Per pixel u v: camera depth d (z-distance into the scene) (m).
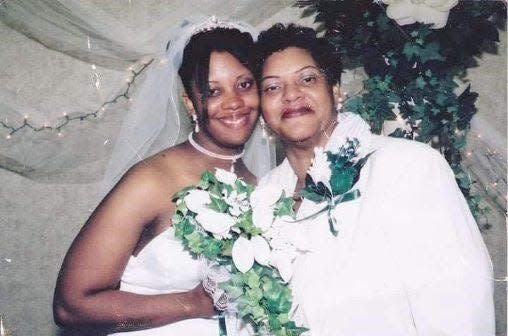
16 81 2.65
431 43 1.96
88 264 1.70
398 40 1.96
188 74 1.81
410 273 1.43
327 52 1.66
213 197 1.55
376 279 1.46
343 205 1.53
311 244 1.53
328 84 1.65
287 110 1.63
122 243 1.72
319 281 1.50
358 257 1.48
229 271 1.57
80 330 1.71
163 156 1.83
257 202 1.55
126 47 2.45
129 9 2.57
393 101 2.03
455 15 1.96
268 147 1.95
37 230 2.71
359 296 1.46
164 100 1.92
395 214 1.47
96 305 1.67
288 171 1.76
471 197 2.13
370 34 1.98
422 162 1.52
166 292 1.73
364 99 2.05
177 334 1.65
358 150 1.59
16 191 2.70
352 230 1.51
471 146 2.47
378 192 1.50
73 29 2.45
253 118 1.80
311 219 1.56
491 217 2.61
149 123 1.95
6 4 2.42
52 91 2.64
